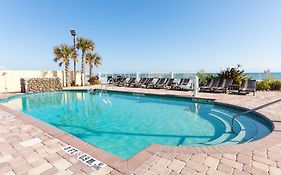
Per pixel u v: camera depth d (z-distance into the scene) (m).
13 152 3.27
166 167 2.61
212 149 3.18
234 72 12.47
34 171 2.61
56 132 4.32
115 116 7.59
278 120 5.04
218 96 9.75
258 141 3.49
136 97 12.12
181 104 9.59
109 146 4.58
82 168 2.67
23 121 5.38
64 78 18.70
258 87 12.20
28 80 13.88
